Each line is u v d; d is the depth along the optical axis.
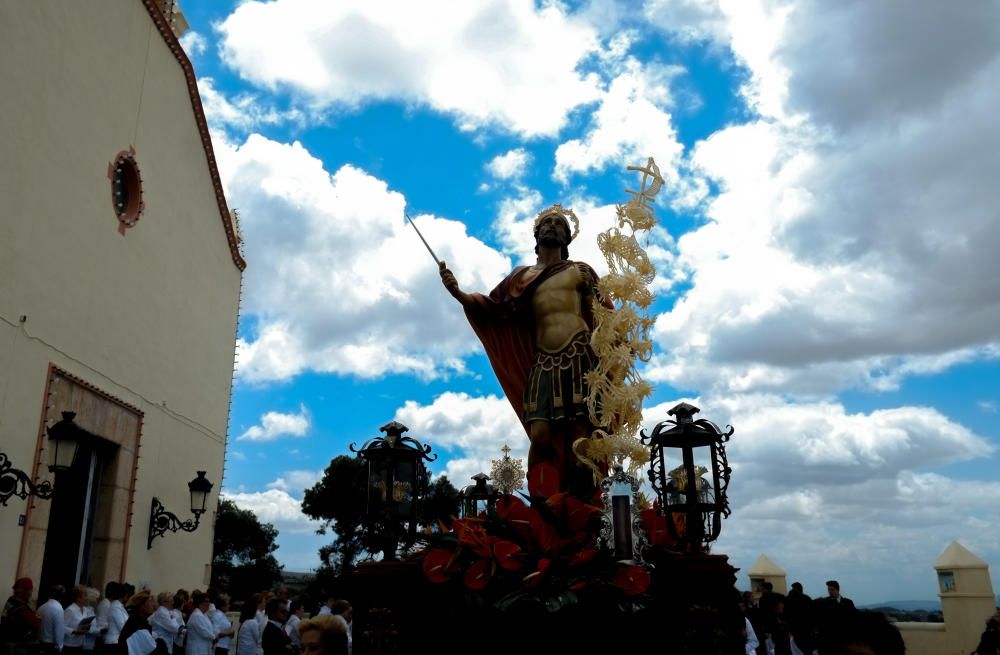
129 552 16.25
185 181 19.64
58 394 13.38
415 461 7.71
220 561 50.59
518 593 6.13
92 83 14.74
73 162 14.01
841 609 2.96
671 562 6.82
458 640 6.48
